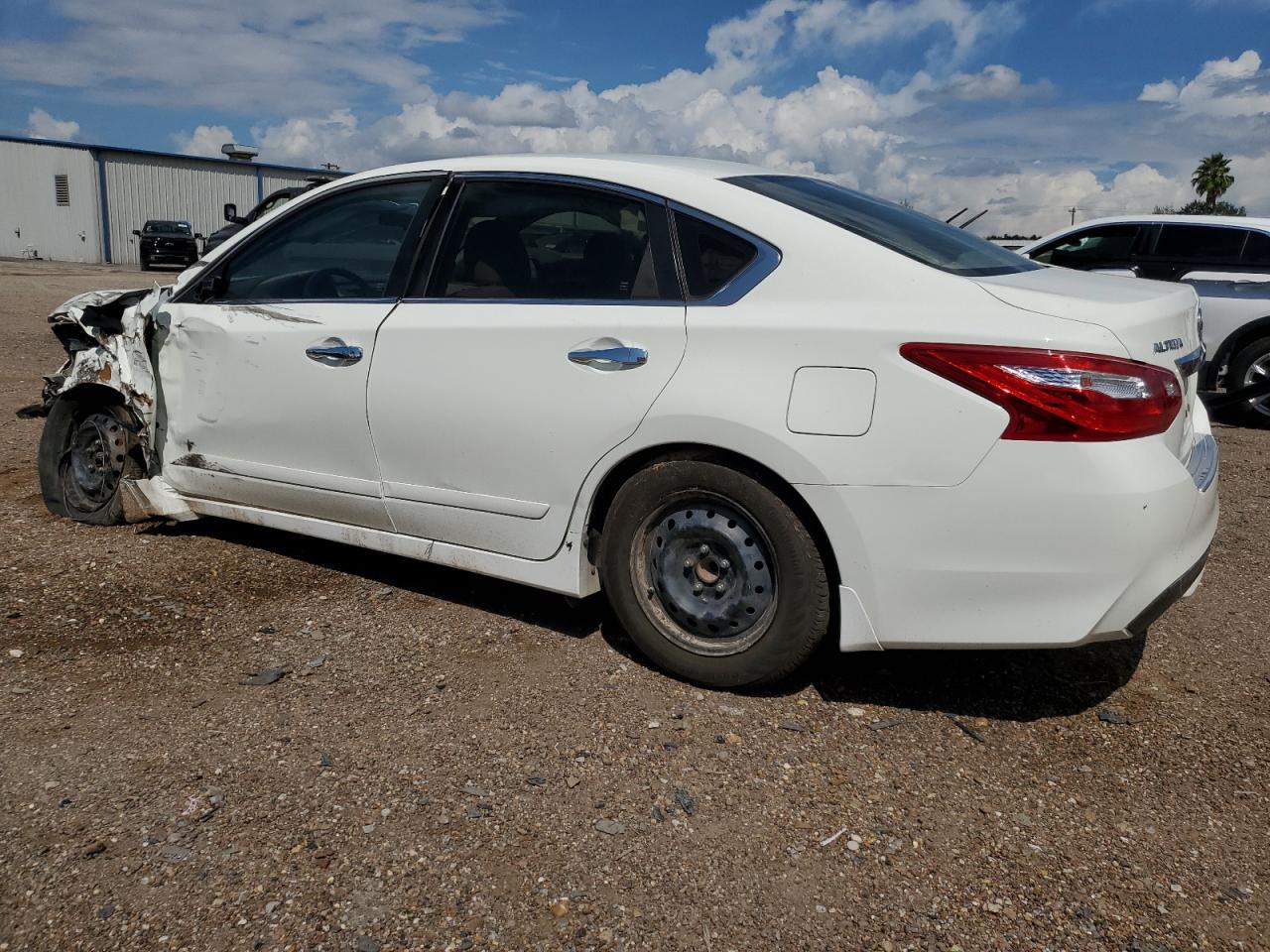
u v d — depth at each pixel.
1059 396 2.57
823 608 2.96
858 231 2.99
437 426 3.45
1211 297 8.66
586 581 3.36
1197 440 3.23
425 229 3.60
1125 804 2.68
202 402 4.12
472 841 2.42
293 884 2.25
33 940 2.07
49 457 4.72
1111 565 2.63
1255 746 2.99
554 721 3.00
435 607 3.83
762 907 2.23
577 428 3.16
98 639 3.46
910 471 2.72
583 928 2.15
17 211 42.25
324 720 2.97
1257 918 2.24
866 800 2.65
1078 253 9.54
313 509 3.91
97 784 2.61
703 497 3.05
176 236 33.00
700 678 3.18
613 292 3.19
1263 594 4.31
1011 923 2.21
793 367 2.83
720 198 3.11
